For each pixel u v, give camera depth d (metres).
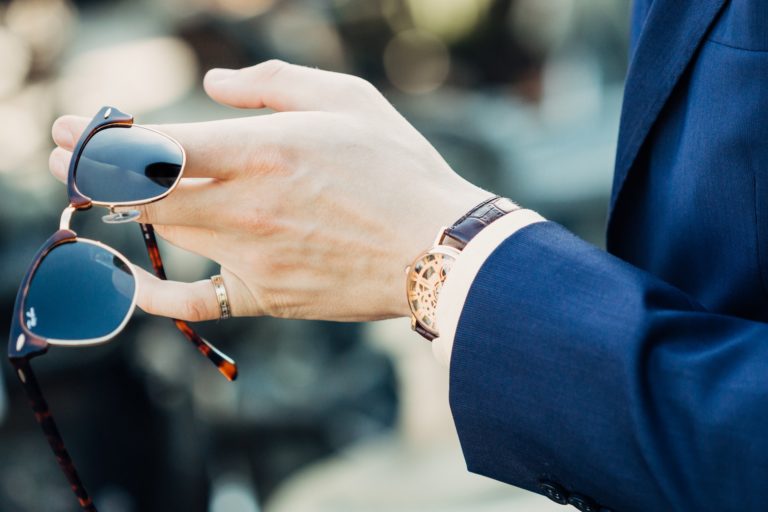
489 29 3.65
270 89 0.76
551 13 3.46
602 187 2.74
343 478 1.54
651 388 0.67
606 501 0.68
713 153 0.72
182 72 2.47
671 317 0.68
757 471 0.64
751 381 0.65
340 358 1.96
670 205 0.75
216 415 1.94
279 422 1.90
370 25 3.85
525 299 0.69
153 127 0.72
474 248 0.71
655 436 0.66
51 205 2.00
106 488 1.82
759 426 0.64
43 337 0.68
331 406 1.91
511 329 0.69
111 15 6.29
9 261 1.89
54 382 1.78
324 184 0.73
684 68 0.74
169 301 0.76
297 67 0.77
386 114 0.76
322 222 0.73
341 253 0.74
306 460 1.94
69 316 0.69
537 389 0.68
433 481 1.46
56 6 5.78
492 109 3.14
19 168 2.27
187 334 0.79
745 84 0.71
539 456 0.69
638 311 0.67
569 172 2.75
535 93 3.41
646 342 0.67
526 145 2.84
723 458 0.65
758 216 0.71
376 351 1.91
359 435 1.85
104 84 3.40
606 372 0.67
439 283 0.72
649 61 0.75
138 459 1.84
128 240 1.76
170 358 1.87
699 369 0.66
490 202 0.73
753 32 0.70
